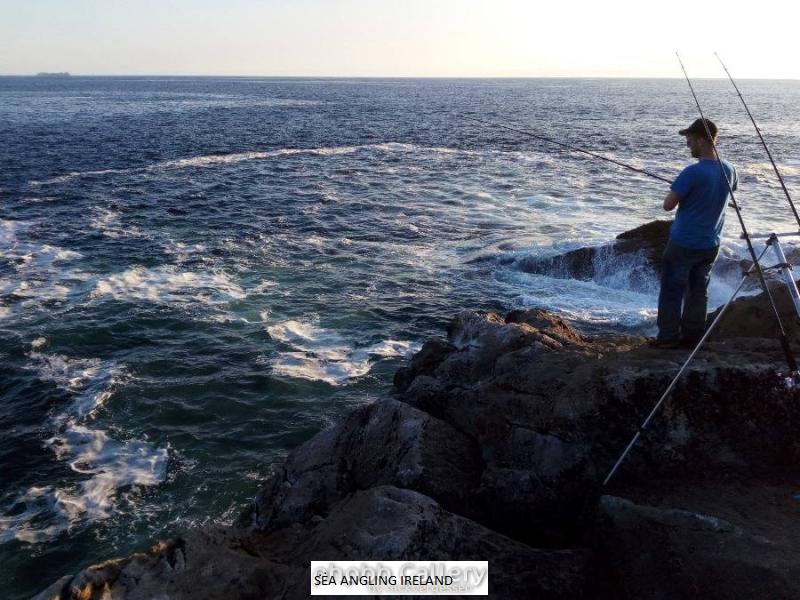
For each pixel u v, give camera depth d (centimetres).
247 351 1300
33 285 1636
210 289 1647
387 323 1466
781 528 396
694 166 524
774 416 476
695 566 358
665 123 6606
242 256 1939
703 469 472
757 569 346
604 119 7131
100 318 1434
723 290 1525
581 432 497
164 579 418
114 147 4272
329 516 471
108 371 1200
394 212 2539
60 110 7594
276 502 566
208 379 1181
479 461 529
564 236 2106
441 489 491
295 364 1250
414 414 559
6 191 2756
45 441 986
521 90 18188
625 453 444
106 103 9269
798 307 431
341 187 3055
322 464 580
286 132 5525
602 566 391
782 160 3891
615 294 1636
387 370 1233
